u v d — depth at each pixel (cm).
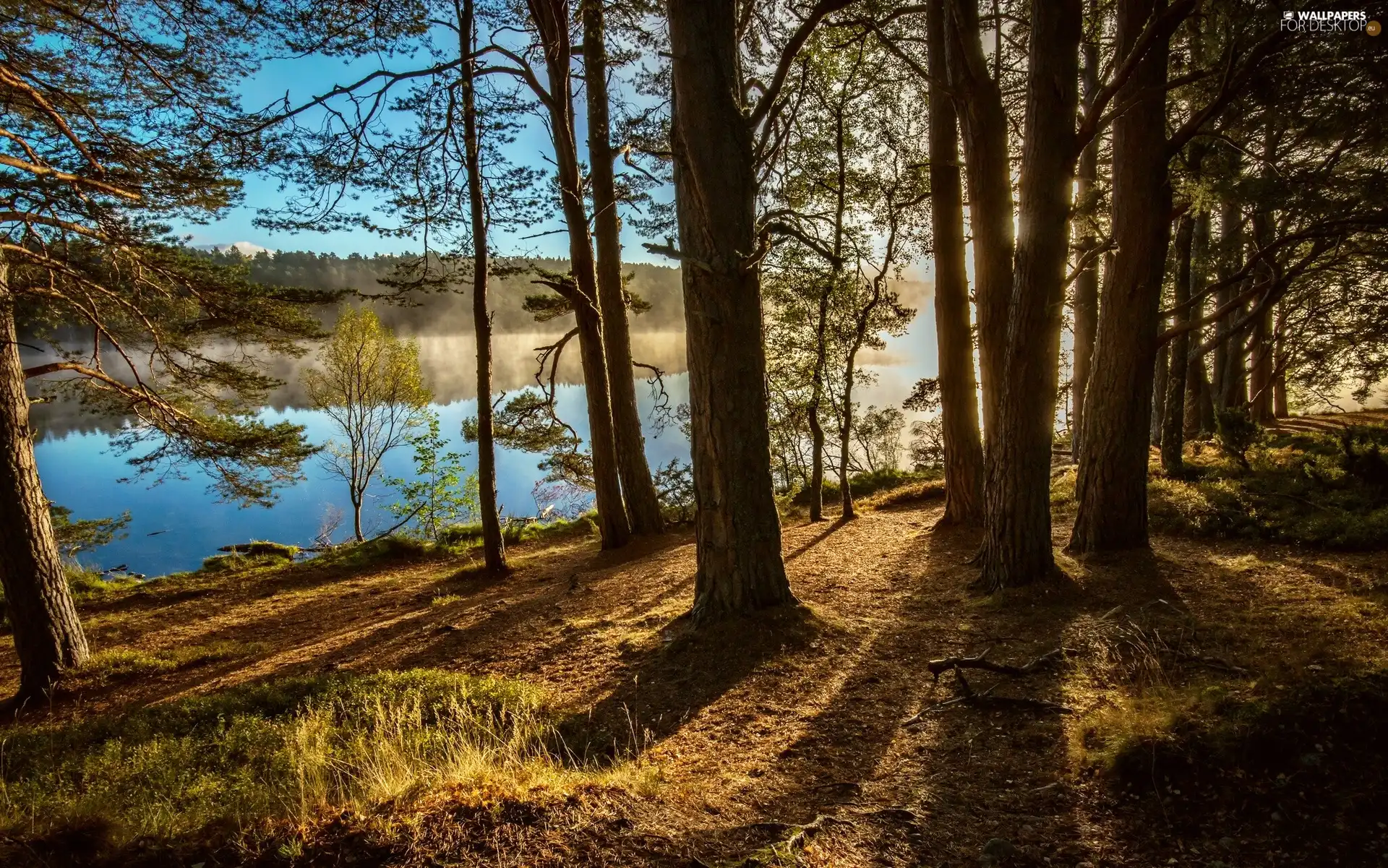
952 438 1084
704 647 636
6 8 912
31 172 855
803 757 425
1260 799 289
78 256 1095
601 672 641
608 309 1490
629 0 1299
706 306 658
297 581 1538
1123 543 814
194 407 1398
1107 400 813
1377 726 303
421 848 289
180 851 305
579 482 2047
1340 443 1190
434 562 1644
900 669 559
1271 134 1069
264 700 627
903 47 1302
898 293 1297
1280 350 2236
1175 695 384
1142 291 788
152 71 982
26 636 909
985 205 897
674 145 659
